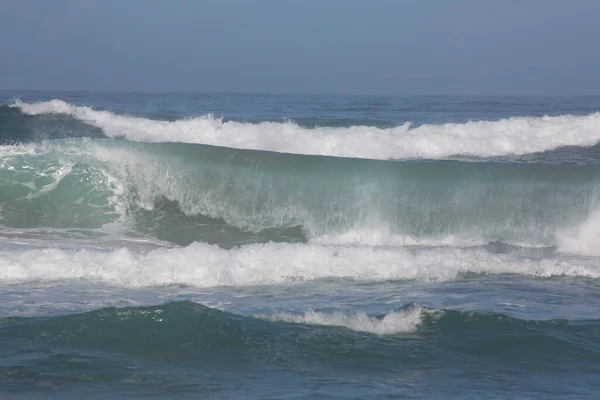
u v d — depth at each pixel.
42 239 29.75
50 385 14.55
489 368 16.12
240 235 33.53
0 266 22.77
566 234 32.91
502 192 33.62
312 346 17.09
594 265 25.80
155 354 16.39
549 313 20.34
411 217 33.75
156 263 23.61
